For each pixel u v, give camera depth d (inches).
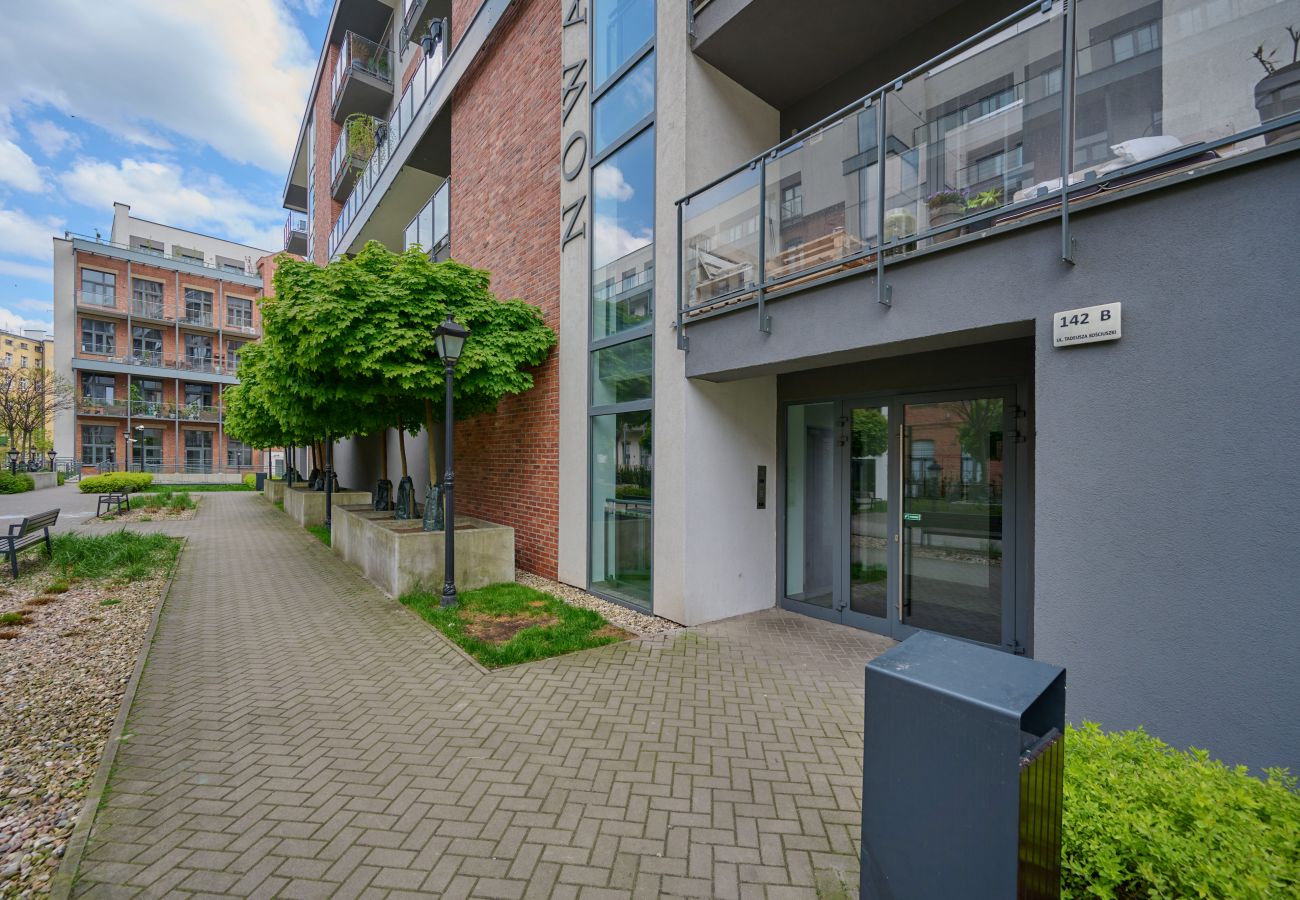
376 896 88.0
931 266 145.6
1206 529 104.3
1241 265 101.0
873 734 68.5
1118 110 118.1
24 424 1184.8
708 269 213.6
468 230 415.5
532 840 100.8
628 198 256.1
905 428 211.6
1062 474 121.9
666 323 229.8
